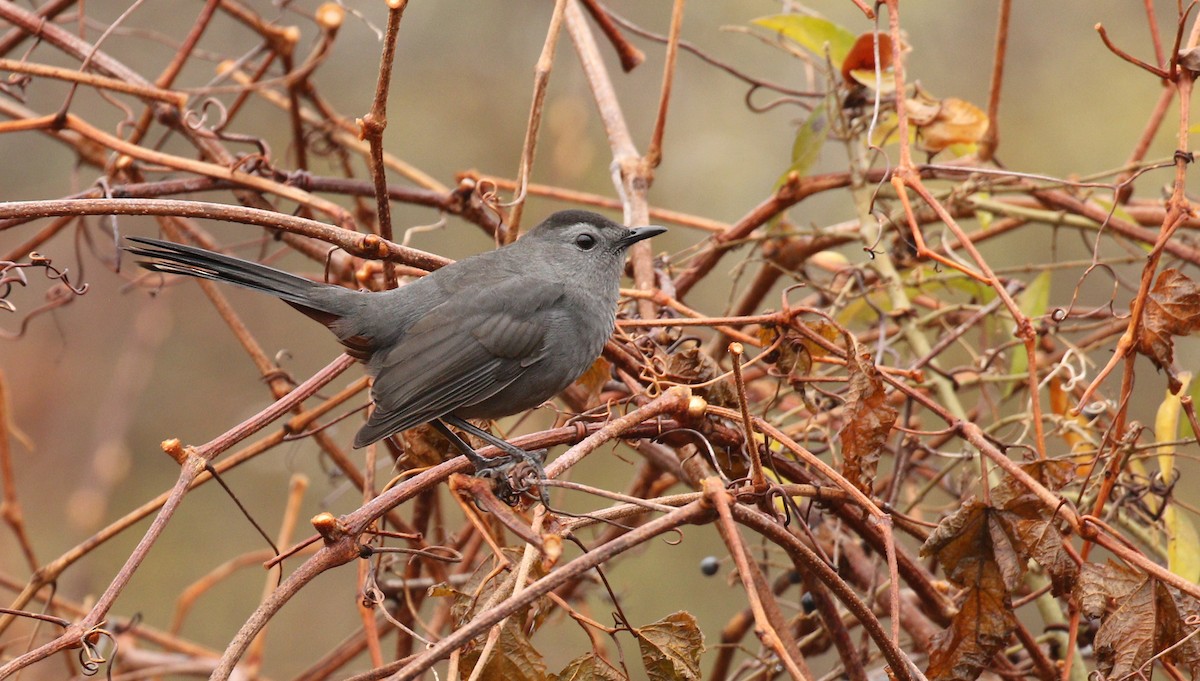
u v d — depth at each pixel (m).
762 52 16.42
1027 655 8.54
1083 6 16.09
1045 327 9.10
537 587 5.27
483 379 8.40
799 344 7.76
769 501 6.71
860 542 9.12
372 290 8.93
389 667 6.22
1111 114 15.51
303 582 5.88
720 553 15.02
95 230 17.03
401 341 8.39
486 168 17.28
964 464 8.70
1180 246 9.19
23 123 8.59
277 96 11.93
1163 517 8.20
